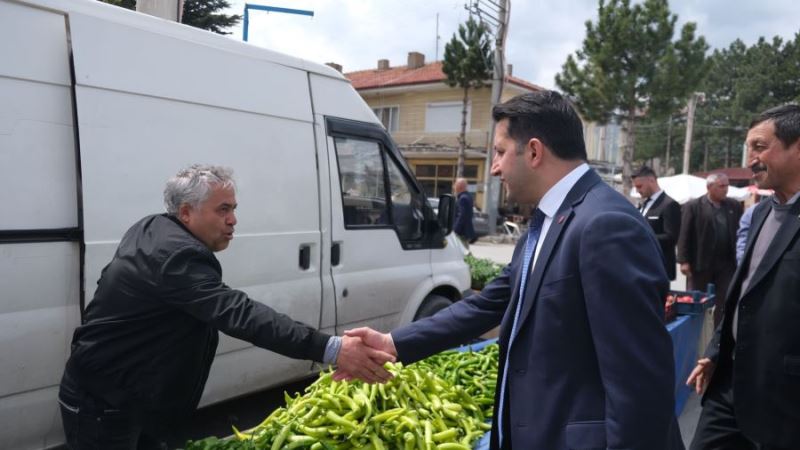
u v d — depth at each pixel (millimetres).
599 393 1617
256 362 3840
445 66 24031
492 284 2311
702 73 19844
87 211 2900
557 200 1774
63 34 2873
